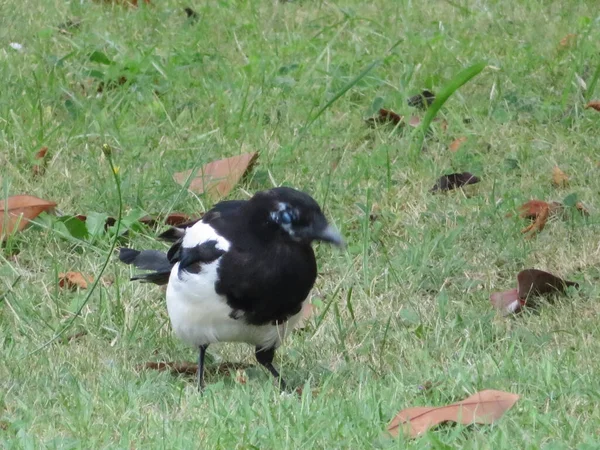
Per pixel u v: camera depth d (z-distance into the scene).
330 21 16.86
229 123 13.18
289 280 7.98
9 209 10.76
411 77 14.49
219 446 7.00
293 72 14.77
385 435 7.18
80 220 10.77
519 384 7.95
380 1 17.56
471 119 13.52
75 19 16.44
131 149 12.59
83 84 14.14
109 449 7.01
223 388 8.27
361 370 8.55
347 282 10.22
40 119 12.73
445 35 16.05
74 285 10.10
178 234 9.43
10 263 10.45
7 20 16.06
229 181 11.66
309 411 7.57
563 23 16.45
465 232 11.00
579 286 9.96
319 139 12.98
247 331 8.22
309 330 9.50
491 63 15.03
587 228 10.96
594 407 7.52
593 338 8.98
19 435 7.15
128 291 9.99
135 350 9.12
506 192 11.70
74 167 12.12
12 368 8.46
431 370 8.44
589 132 13.07
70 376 8.36
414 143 12.64
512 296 9.84
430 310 9.75
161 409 7.87
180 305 8.23
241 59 15.35
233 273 7.91
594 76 13.62
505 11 17.16
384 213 11.32
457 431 7.08
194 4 17.52
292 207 7.91
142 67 14.60
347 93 14.09
